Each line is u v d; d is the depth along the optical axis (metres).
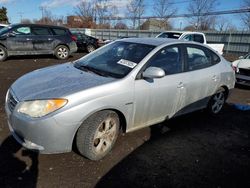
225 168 3.43
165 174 3.18
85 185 2.87
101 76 3.50
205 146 3.99
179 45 4.28
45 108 2.89
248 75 8.12
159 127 4.52
